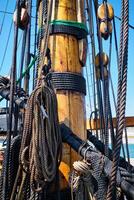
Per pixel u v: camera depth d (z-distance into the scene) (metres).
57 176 3.77
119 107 2.80
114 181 2.74
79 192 3.65
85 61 4.55
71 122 4.21
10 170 3.86
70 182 3.85
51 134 3.60
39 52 4.19
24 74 5.03
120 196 3.46
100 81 4.84
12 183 3.88
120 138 2.75
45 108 3.59
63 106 4.23
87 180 3.62
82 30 4.54
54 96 3.68
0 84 4.70
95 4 5.12
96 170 3.55
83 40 4.55
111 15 4.82
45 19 4.35
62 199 4.02
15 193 3.77
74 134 4.04
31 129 3.58
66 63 4.37
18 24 4.45
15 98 4.40
